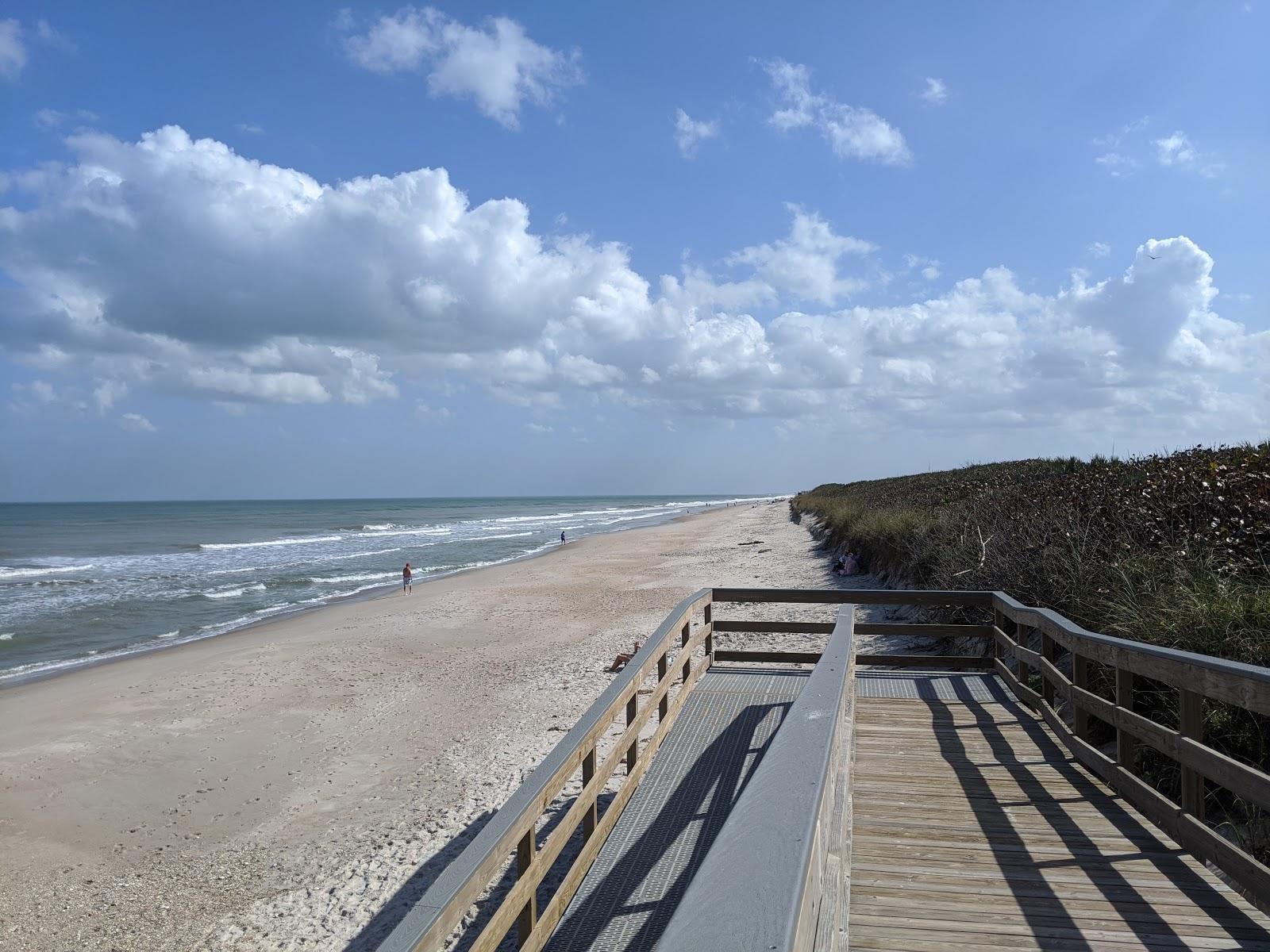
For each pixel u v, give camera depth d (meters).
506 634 17.33
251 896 6.70
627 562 32.44
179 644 18.36
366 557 42.06
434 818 7.84
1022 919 3.40
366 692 12.91
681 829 5.15
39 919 6.50
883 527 18.34
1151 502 8.79
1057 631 5.94
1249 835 4.20
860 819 4.57
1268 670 3.26
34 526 88.94
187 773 9.66
